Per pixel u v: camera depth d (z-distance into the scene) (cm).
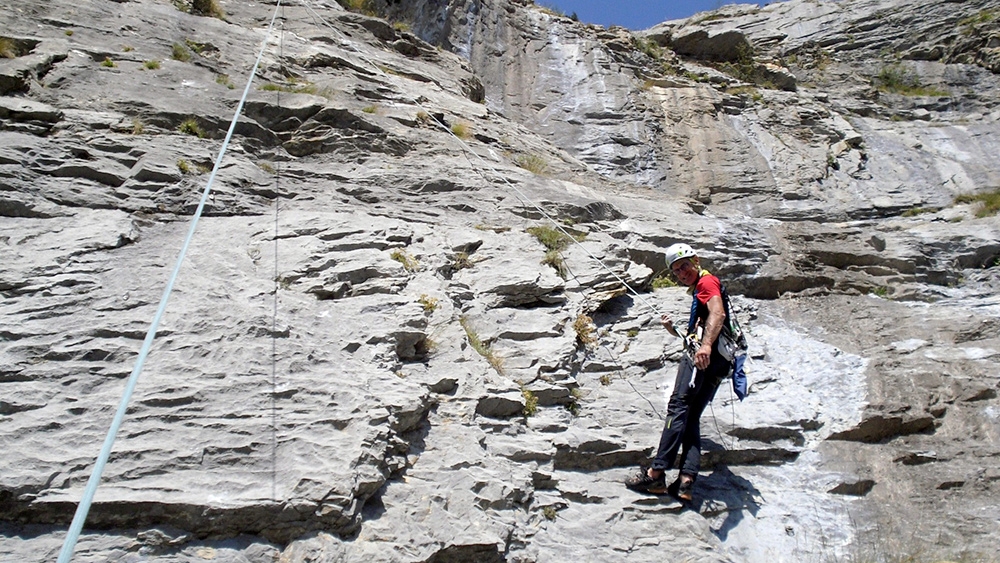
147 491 431
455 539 471
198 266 638
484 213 894
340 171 907
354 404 512
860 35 2361
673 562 522
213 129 883
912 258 1038
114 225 665
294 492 446
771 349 828
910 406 709
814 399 718
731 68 2156
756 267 991
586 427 624
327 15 1416
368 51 1367
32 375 488
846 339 864
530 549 503
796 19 2464
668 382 700
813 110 1847
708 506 583
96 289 577
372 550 445
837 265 1042
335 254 683
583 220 946
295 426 489
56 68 891
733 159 1631
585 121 1717
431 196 905
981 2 2336
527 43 1920
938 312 922
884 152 1728
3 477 420
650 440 617
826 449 661
